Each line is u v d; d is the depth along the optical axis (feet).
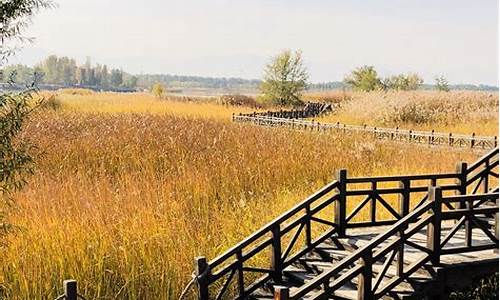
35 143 64.28
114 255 34.47
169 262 34.42
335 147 74.90
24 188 44.24
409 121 122.01
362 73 221.25
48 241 33.86
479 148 81.66
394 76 221.87
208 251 37.47
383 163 63.93
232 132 84.84
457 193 37.06
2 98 25.11
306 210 33.19
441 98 133.08
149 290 33.47
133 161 61.67
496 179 56.85
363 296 27.09
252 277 35.83
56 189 44.29
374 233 34.71
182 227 39.17
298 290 25.85
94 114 115.85
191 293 33.76
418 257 29.76
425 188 35.45
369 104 134.92
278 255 32.27
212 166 57.26
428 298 28.17
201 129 85.71
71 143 66.49
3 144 25.79
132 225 37.35
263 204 47.44
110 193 44.50
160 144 68.95
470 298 32.50
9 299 30.50
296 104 201.16
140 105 171.63
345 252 32.48
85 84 516.73
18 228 33.19
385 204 34.60
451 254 30.27
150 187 47.39
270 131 94.89
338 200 33.83
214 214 44.21
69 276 32.50
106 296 32.42
